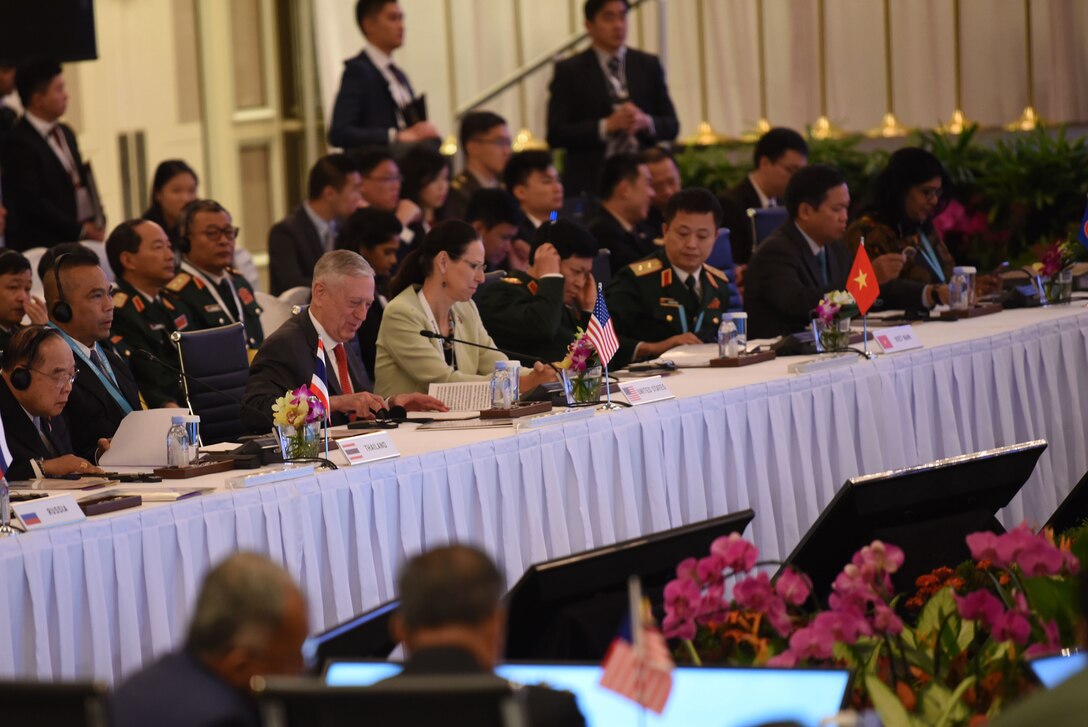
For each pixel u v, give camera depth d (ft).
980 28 90.53
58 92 65.57
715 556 24.22
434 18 94.79
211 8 89.04
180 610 30.37
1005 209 85.97
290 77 92.48
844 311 47.14
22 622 28.09
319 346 38.40
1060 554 24.16
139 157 87.35
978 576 27.71
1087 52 89.10
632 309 55.52
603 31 77.92
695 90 95.55
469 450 35.94
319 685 15.38
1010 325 52.26
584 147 77.15
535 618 24.23
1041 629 23.81
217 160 89.81
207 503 30.89
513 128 94.07
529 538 37.11
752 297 56.70
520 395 42.88
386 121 76.28
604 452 38.75
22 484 32.89
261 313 56.54
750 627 24.88
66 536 28.66
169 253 52.95
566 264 53.42
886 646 23.66
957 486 29.01
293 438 33.86
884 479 27.94
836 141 90.58
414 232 67.56
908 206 59.62
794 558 28.14
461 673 17.07
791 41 93.91
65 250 43.45
